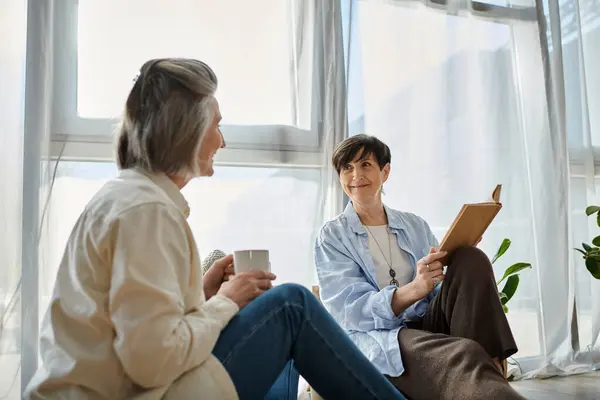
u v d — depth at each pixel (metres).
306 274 2.02
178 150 1.00
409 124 2.22
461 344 1.33
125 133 1.04
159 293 0.83
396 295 1.54
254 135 2.03
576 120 2.62
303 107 2.09
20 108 1.70
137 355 0.81
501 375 1.28
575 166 2.60
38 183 1.71
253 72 2.05
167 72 1.00
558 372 2.33
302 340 1.06
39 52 1.74
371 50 2.19
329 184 2.06
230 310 0.99
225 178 1.99
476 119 2.34
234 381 0.97
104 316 0.87
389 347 1.48
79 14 1.88
